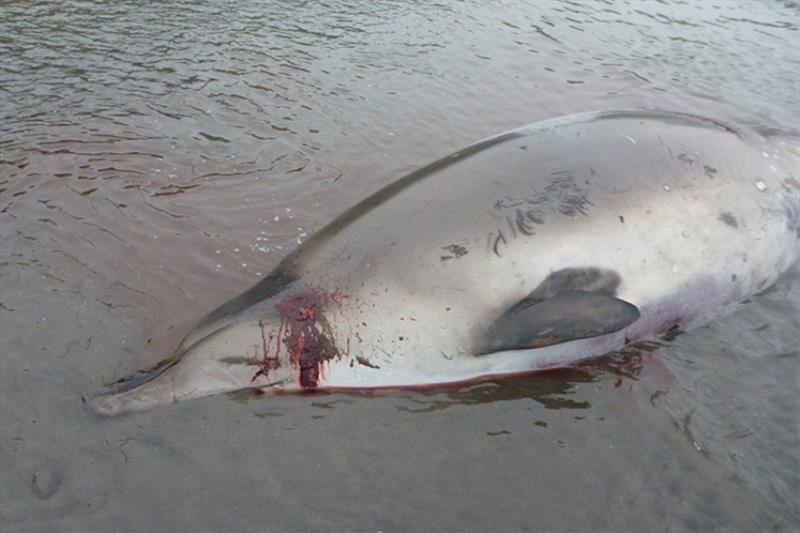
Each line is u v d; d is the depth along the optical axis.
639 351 4.27
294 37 8.41
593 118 4.70
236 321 3.98
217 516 3.27
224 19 8.77
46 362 3.93
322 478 3.46
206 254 4.88
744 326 4.44
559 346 4.07
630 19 9.66
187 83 7.19
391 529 3.26
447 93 7.36
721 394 3.96
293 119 6.68
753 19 9.88
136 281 4.57
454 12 9.50
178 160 5.95
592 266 4.04
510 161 4.29
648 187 4.25
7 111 6.46
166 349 4.07
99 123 6.39
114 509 3.26
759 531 3.27
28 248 4.77
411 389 4.03
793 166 4.93
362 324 3.95
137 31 8.26
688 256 4.25
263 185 5.71
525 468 3.55
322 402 3.90
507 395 3.98
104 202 5.32
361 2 9.62
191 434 3.63
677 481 3.49
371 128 6.62
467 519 3.32
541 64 8.16
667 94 7.56
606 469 3.54
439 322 3.93
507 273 3.94
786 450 3.65
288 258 4.29
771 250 4.61
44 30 8.09
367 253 4.04
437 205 4.10
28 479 3.35
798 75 8.18
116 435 3.59
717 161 4.54
